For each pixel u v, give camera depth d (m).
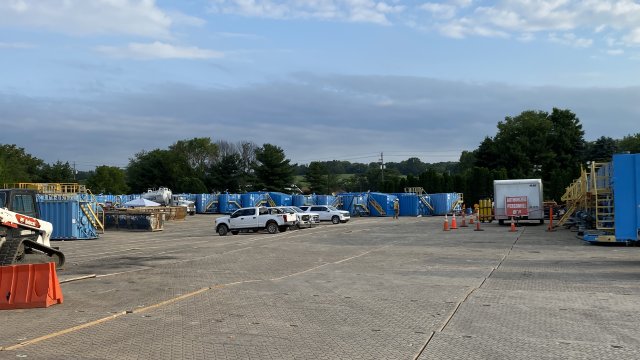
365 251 22.52
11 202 15.63
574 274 14.65
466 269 16.17
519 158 91.38
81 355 7.44
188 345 7.92
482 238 28.09
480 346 7.68
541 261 17.75
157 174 116.38
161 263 19.30
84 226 37.31
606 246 22.45
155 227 46.09
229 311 10.38
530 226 38.25
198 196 81.25
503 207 39.41
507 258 18.88
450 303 10.90
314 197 70.19
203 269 17.28
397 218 57.75
